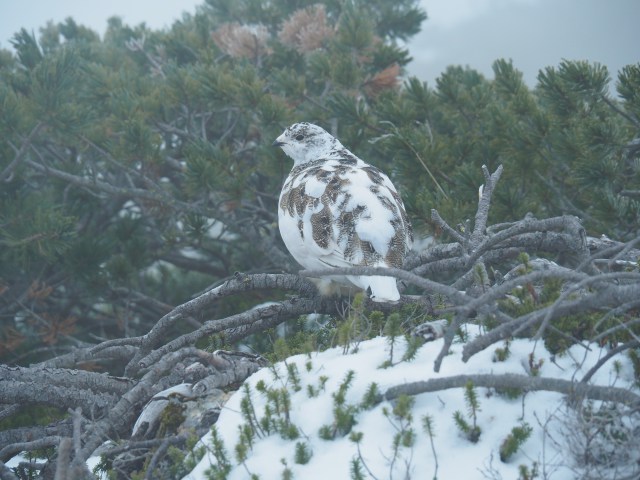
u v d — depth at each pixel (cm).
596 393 550
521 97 1194
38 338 1440
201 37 1767
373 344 712
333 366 671
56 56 1337
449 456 573
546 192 1174
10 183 1441
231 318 868
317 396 643
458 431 587
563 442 571
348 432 607
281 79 1373
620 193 1044
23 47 1467
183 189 1470
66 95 1308
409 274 603
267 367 711
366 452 584
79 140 1375
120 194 1384
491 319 679
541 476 548
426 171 1155
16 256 1294
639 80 1074
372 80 1433
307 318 898
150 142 1323
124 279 1395
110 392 825
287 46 1642
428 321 765
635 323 621
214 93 1345
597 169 1043
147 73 1830
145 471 673
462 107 1325
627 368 621
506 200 1073
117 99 1387
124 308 1506
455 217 1016
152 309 1581
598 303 592
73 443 691
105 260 1383
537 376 594
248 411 626
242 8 1977
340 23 1475
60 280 1452
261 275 888
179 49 1762
